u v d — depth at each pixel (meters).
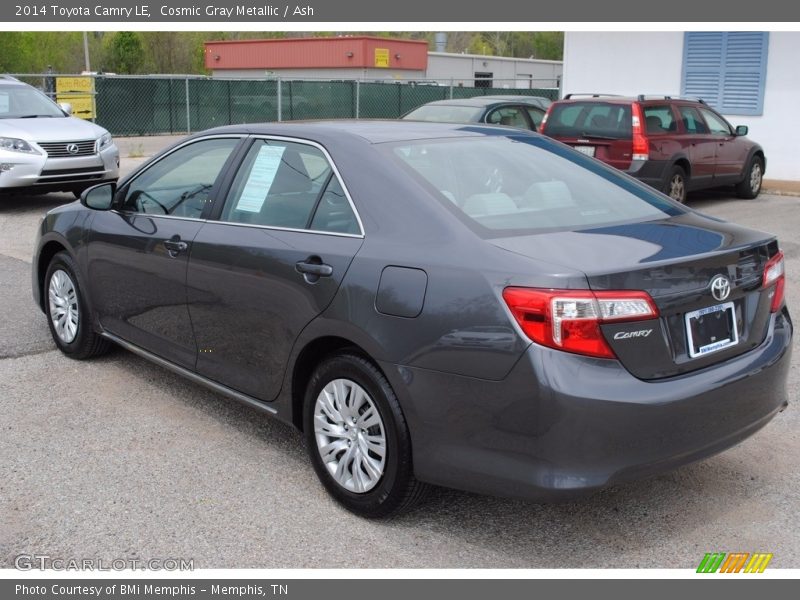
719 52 16.75
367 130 4.21
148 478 4.16
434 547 3.59
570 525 3.77
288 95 29.94
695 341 3.38
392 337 3.49
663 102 12.32
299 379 4.06
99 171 12.61
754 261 3.63
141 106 28.44
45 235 5.85
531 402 3.13
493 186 3.90
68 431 4.70
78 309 5.59
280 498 3.98
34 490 4.04
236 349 4.35
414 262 3.49
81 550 3.55
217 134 4.75
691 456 3.34
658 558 3.52
